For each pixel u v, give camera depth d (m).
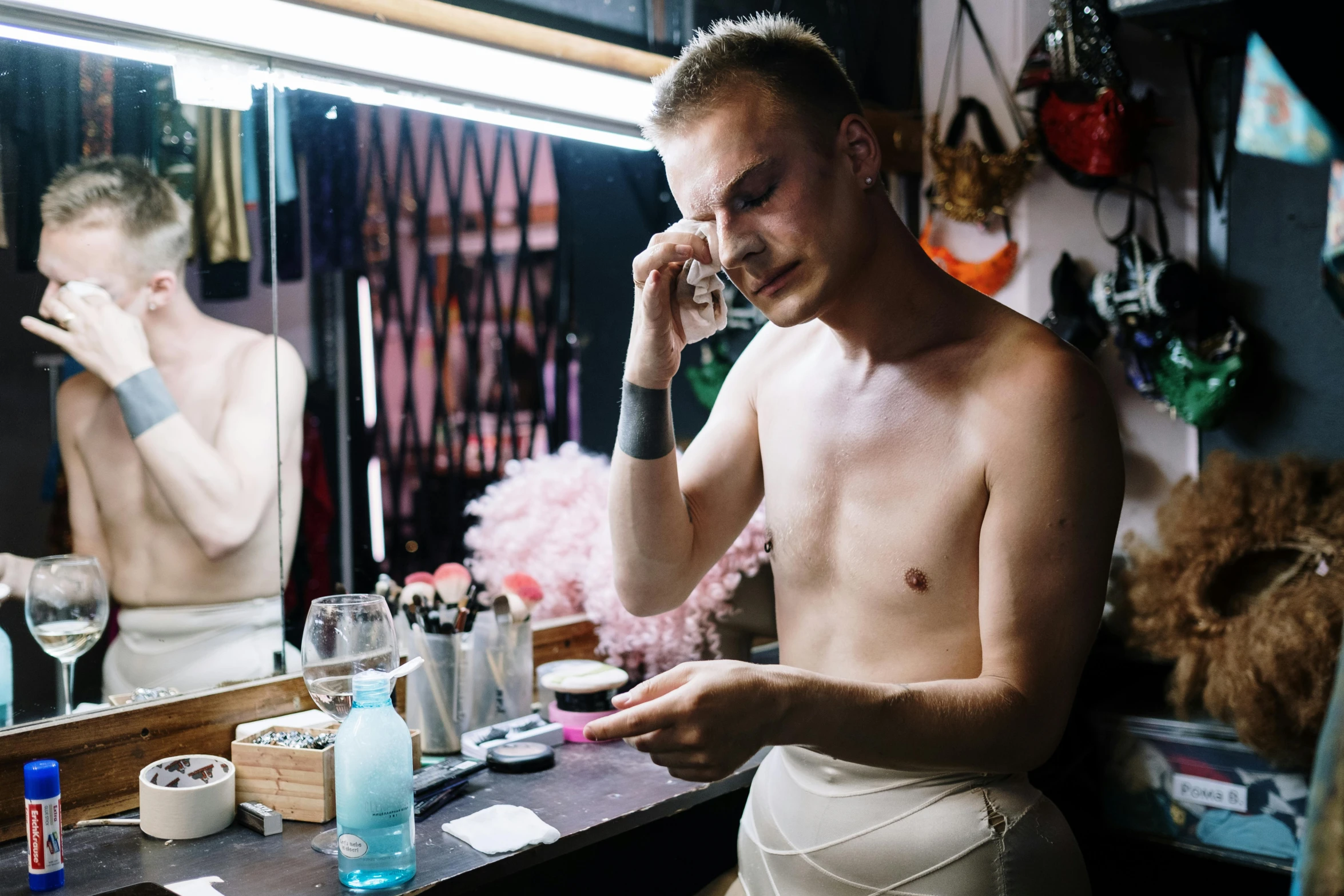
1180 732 1.82
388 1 1.44
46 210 1.44
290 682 1.49
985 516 1.05
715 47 1.05
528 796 1.37
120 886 1.10
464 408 1.94
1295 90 0.86
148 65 1.48
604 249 2.12
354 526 1.79
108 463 1.50
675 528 1.23
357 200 1.76
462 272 1.93
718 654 1.80
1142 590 1.91
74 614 1.40
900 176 2.33
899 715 0.92
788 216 1.03
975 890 1.04
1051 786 1.98
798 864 1.14
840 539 1.15
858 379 1.16
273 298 1.67
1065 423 1.01
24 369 1.44
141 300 1.53
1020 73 2.18
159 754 1.35
